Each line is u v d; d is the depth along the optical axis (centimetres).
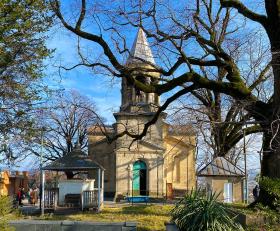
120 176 4872
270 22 1842
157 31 1989
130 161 4906
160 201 4016
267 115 1853
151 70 2108
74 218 1952
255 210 1489
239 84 1953
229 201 2419
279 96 1762
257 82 2378
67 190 2794
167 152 5156
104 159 5128
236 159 3803
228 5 1975
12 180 5569
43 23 1816
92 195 2503
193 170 5172
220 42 2170
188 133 2825
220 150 2717
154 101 4741
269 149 1756
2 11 1669
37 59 1847
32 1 1728
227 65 2003
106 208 2631
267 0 1836
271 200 1636
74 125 5634
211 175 2439
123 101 4941
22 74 1845
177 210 1259
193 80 1969
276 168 1788
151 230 1504
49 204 2533
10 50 1778
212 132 2611
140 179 4909
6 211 1256
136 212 2088
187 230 1157
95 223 1359
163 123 4891
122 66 2020
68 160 2709
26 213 2450
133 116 4819
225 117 2584
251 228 1294
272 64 1795
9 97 1852
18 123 1942
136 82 2016
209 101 2659
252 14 1919
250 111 1906
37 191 4491
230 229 1152
